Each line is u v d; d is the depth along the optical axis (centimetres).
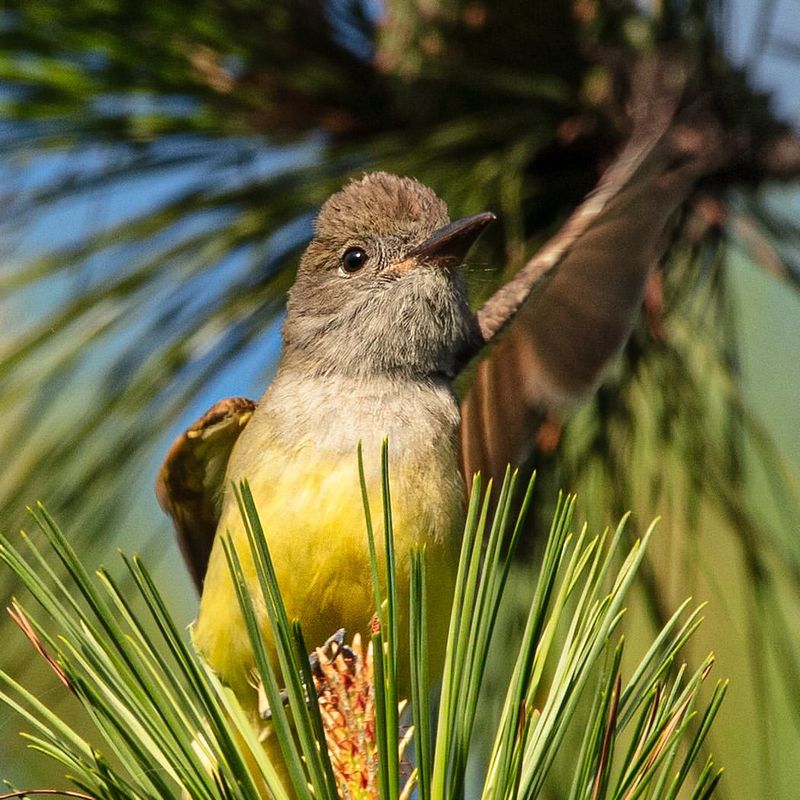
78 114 854
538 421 597
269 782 479
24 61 844
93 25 841
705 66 823
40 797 828
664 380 820
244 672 721
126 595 998
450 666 461
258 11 873
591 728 459
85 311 840
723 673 895
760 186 831
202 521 900
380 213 835
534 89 844
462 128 850
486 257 890
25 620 503
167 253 855
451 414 775
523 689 456
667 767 455
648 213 594
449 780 452
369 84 891
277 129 890
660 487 814
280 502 723
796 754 894
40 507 471
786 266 831
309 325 836
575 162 877
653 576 815
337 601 711
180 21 855
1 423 834
